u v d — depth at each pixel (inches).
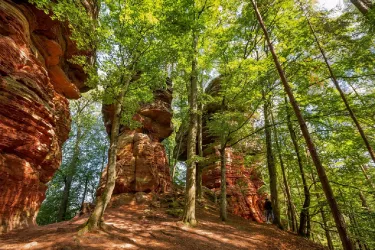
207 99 733.3
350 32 520.1
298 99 553.6
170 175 901.8
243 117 647.1
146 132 861.8
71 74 688.4
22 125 397.1
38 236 347.9
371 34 477.7
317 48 538.6
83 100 1195.3
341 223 237.6
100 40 434.3
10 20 400.8
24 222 424.8
